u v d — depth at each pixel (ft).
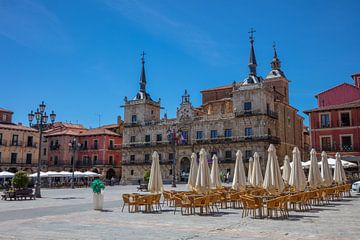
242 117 242.99
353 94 204.13
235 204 83.35
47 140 329.31
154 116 309.63
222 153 250.57
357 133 178.81
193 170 82.64
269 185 68.59
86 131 334.85
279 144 247.29
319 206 77.82
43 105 121.08
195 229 49.11
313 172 86.79
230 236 43.47
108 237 43.32
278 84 295.07
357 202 86.43
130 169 293.23
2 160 271.90
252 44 264.11
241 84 254.47
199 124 263.29
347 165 123.54
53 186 215.72
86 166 314.35
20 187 111.34
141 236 43.86
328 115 187.52
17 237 43.75
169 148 274.36
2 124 283.79
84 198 114.42
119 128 341.62
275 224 53.11
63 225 53.62
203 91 301.22
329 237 42.42
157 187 77.30
